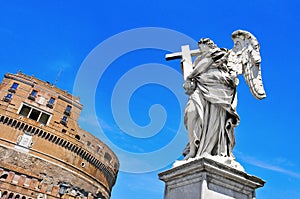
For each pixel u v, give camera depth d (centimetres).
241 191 427
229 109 475
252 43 531
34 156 5353
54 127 5753
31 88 5931
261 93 492
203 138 467
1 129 5300
